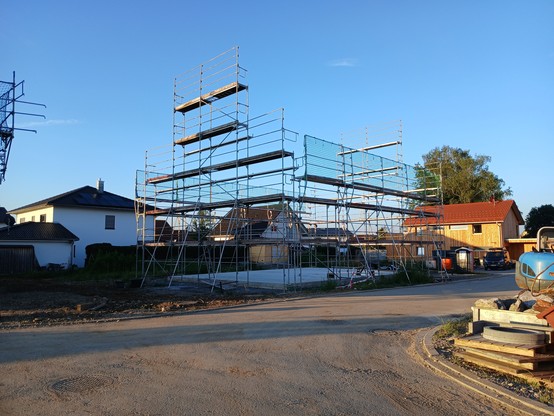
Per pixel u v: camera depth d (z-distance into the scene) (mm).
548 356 6094
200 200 21625
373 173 22531
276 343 8273
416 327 10016
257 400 5230
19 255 28891
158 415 4750
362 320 10820
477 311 7734
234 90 19547
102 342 8266
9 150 13734
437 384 5945
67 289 18516
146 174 22531
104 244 31969
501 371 6344
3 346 7902
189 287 19281
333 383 5930
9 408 4918
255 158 17891
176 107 22062
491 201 46750
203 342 8312
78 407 4953
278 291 17453
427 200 25516
